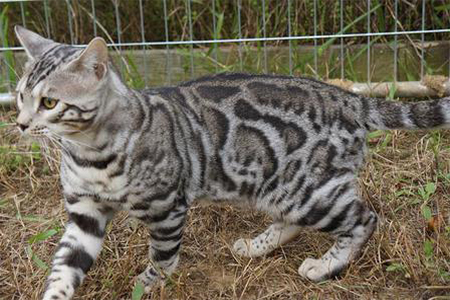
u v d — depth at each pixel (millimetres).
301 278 1509
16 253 1565
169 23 2133
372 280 1491
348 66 2014
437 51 2004
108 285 1474
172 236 1435
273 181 1450
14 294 1488
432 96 1922
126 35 2150
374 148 1795
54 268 1407
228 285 1502
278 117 1435
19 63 2043
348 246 1492
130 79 1967
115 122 1347
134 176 1365
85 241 1425
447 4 2008
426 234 1574
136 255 1555
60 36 2150
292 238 1570
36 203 1704
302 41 2062
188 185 1429
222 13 2031
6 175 1767
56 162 1764
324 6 2051
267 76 1483
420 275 1482
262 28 2064
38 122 1324
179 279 1468
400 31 2008
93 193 1389
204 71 2031
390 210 1630
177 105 1426
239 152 1439
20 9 2121
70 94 1309
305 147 1432
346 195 1454
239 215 1662
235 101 1446
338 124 1439
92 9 2053
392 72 2021
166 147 1383
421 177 1709
